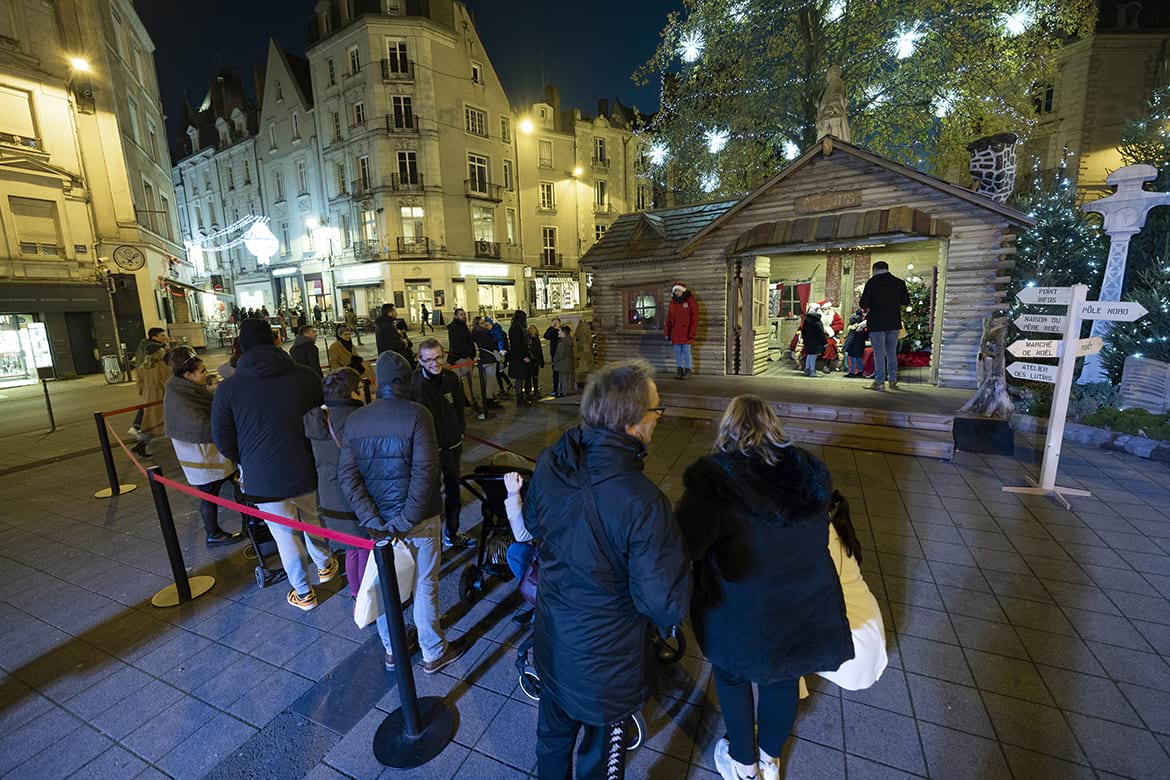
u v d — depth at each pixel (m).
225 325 27.56
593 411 1.83
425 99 30.17
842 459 6.44
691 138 17.22
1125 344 7.57
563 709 1.89
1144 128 8.35
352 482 2.92
